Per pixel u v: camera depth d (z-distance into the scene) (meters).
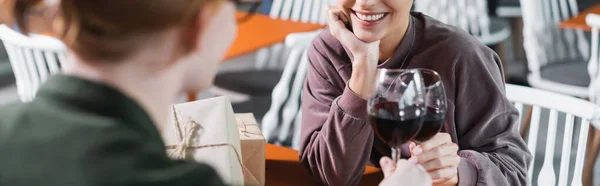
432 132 1.24
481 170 1.51
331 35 1.68
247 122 1.58
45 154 0.71
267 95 3.84
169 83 0.79
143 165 0.71
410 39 1.62
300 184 1.63
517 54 4.70
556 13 4.03
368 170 1.69
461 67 1.59
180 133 1.37
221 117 1.39
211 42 0.80
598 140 3.02
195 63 0.81
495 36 3.92
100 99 0.74
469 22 4.06
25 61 2.86
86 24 0.72
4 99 3.97
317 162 1.63
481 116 1.61
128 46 0.73
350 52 1.64
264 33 3.06
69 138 0.71
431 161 1.41
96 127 0.72
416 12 1.69
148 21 0.72
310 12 3.90
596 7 3.53
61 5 0.74
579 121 3.62
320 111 1.69
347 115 1.51
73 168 0.69
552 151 1.90
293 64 3.22
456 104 1.62
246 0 0.85
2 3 0.79
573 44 4.59
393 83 1.22
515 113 1.65
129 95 0.75
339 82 1.68
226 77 3.34
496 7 5.04
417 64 1.62
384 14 1.53
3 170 0.71
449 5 4.08
